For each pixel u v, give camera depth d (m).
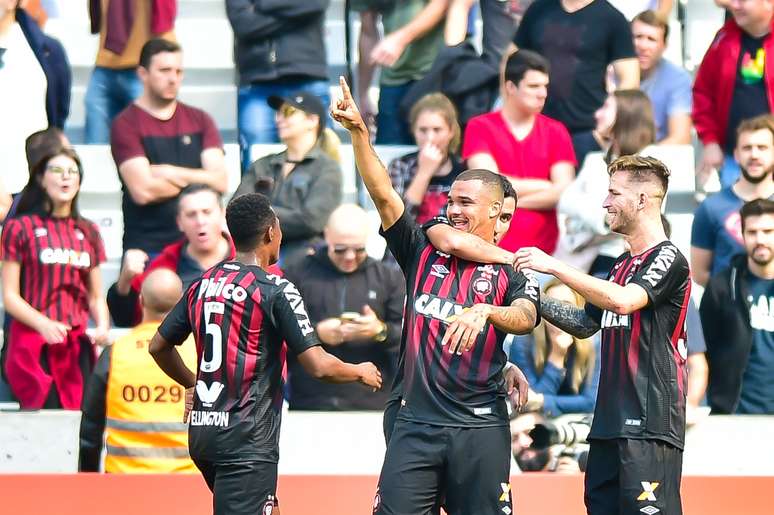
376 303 22.22
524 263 14.97
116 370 19.92
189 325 16.11
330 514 19.66
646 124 24.56
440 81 25.98
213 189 23.50
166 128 25.22
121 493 19.34
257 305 15.66
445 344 14.48
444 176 24.59
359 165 15.46
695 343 22.52
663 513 15.78
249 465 15.63
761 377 22.89
